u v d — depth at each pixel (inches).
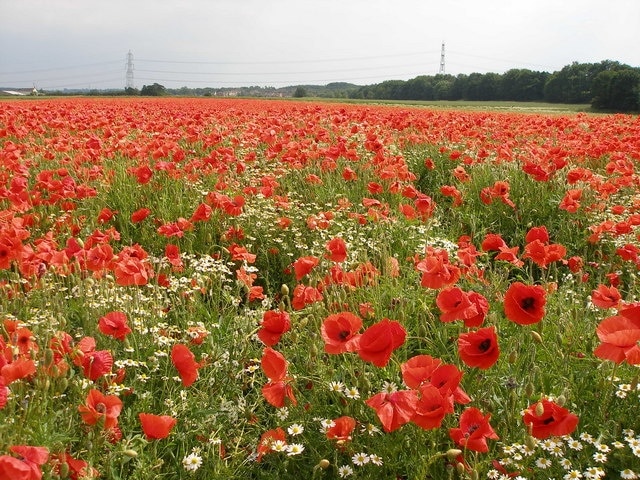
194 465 110.1
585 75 2977.4
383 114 711.7
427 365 107.1
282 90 4402.1
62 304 160.7
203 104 1095.6
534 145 410.0
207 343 153.2
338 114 599.2
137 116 662.5
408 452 112.6
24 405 104.5
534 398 120.5
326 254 187.9
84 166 344.2
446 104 2487.7
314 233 241.8
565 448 108.0
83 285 165.2
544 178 284.2
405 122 544.4
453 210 293.6
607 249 256.2
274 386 115.3
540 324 142.8
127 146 365.4
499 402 118.9
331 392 125.3
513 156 355.3
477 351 107.9
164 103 1115.9
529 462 105.7
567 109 2333.9
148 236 256.5
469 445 96.2
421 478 99.3
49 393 116.3
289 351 143.7
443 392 98.7
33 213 250.1
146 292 188.1
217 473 112.6
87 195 260.8
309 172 336.5
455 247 220.7
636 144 430.3
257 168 363.9
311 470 113.5
